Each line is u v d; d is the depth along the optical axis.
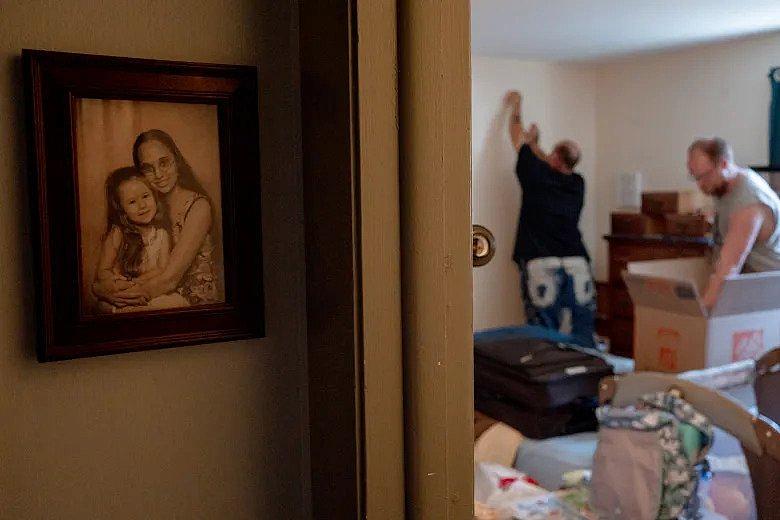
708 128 4.75
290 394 0.79
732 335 2.71
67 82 0.66
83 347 0.68
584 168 5.57
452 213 0.71
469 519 0.74
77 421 0.70
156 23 0.70
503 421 2.56
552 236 4.83
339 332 0.70
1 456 0.67
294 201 0.78
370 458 0.69
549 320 4.79
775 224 2.88
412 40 0.67
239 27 0.74
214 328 0.74
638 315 2.95
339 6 0.67
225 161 0.74
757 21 3.90
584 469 2.10
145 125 0.70
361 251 0.67
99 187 0.68
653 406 1.68
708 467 1.81
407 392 0.70
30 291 0.67
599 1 3.40
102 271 0.69
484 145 5.06
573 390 2.49
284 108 0.77
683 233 4.43
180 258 0.72
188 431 0.74
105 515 0.71
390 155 0.68
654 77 5.09
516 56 5.03
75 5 0.67
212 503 0.76
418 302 0.69
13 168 0.66
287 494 0.80
